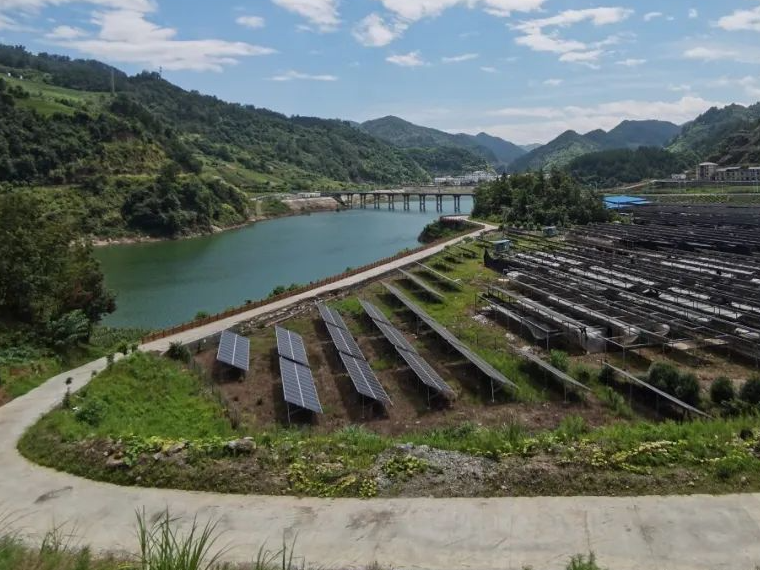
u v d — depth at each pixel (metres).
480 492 18.20
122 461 20.91
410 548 15.60
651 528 15.81
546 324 48.41
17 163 154.38
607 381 36.06
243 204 195.88
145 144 193.12
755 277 62.97
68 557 14.81
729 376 36.94
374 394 32.34
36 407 28.88
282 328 47.22
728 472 18.00
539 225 130.00
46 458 22.36
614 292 57.44
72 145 169.75
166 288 86.31
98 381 33.12
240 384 37.53
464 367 40.06
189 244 140.12
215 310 72.06
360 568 14.78
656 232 106.50
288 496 18.72
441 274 72.94
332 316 51.06
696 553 14.73
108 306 49.09
